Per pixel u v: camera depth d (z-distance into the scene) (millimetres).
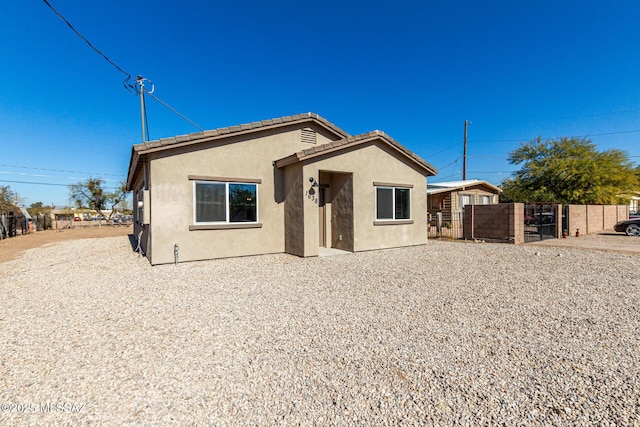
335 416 2385
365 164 10852
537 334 3826
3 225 19938
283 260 9070
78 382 2867
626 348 3430
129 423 2326
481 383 2789
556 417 2332
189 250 8828
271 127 10102
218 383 2842
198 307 4930
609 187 23188
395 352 3387
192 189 8883
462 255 10016
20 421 2342
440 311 4668
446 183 25359
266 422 2330
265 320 4359
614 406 2447
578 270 7543
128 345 3617
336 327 4094
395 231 11766
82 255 10891
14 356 3357
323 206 11344
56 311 4789
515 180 29266
